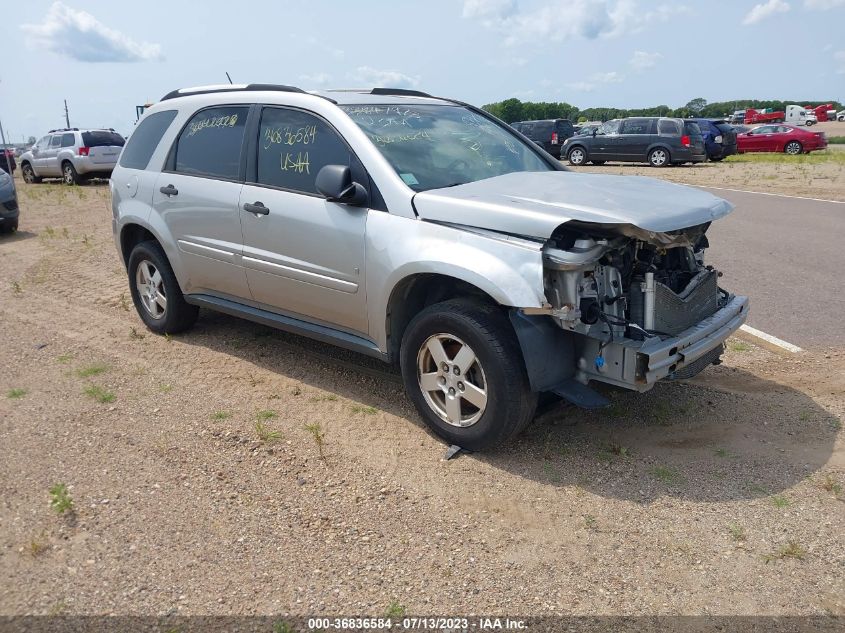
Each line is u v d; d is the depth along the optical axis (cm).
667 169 2317
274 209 475
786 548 318
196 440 423
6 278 836
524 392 378
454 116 518
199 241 538
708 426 439
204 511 352
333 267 445
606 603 288
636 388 362
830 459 397
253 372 529
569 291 356
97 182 2167
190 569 309
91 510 352
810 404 468
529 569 309
